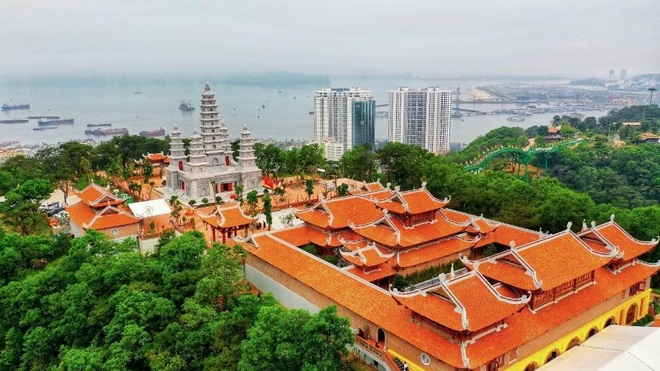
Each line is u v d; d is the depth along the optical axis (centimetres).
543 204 8619
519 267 5066
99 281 5941
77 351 4884
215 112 12544
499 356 4372
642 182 16325
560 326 5062
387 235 6531
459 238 7100
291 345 4178
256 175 12888
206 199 11338
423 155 13650
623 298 5916
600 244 5928
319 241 7250
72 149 14562
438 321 4309
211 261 5716
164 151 17062
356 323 5294
